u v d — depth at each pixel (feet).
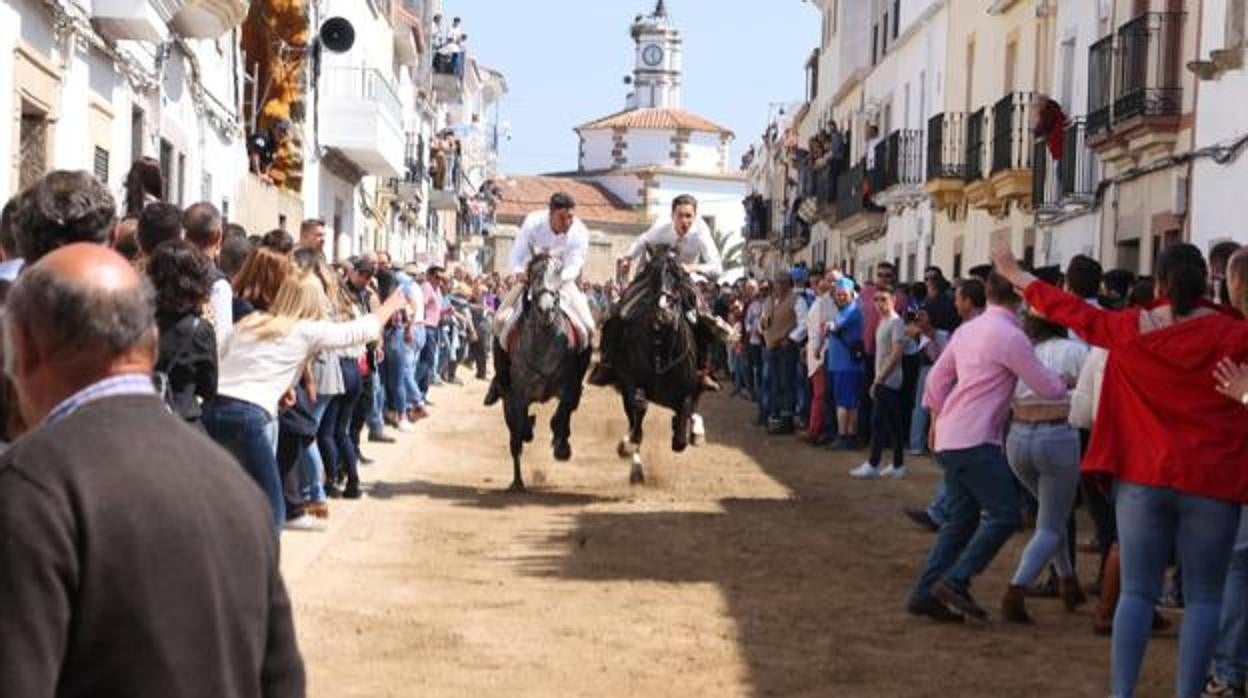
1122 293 46.83
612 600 39.47
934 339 71.20
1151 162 75.31
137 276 13.38
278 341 35.40
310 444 47.91
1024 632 37.11
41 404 13.24
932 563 38.24
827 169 180.14
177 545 12.37
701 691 31.45
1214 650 28.89
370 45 154.30
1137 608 28.25
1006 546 48.88
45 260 13.20
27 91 51.31
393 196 187.42
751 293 112.57
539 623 36.76
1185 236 71.36
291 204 111.24
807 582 42.55
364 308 61.11
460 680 31.63
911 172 134.51
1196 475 27.53
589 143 379.96
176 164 75.20
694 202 57.67
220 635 12.51
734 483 62.64
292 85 111.65
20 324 13.10
